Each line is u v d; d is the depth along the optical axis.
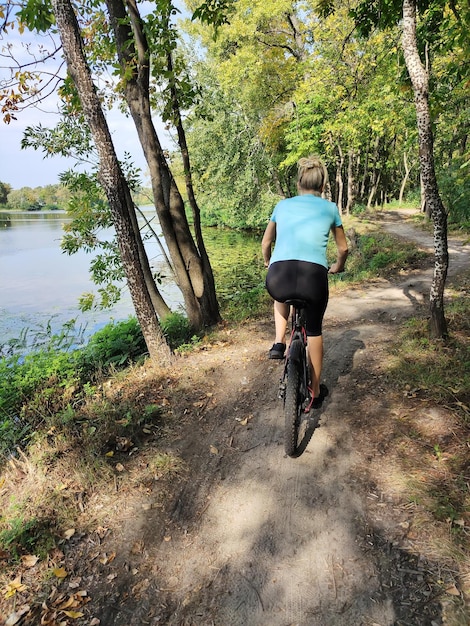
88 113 4.45
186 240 7.37
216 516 2.86
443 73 7.45
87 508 3.02
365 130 19.64
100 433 3.77
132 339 6.52
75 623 2.24
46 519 2.92
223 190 27.28
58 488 3.18
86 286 16.62
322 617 2.13
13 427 4.43
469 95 9.84
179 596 2.34
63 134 8.01
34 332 10.70
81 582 2.48
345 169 36.84
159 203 7.14
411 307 7.25
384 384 4.25
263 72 22.31
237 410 4.21
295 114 20.88
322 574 2.36
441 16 5.26
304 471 3.18
